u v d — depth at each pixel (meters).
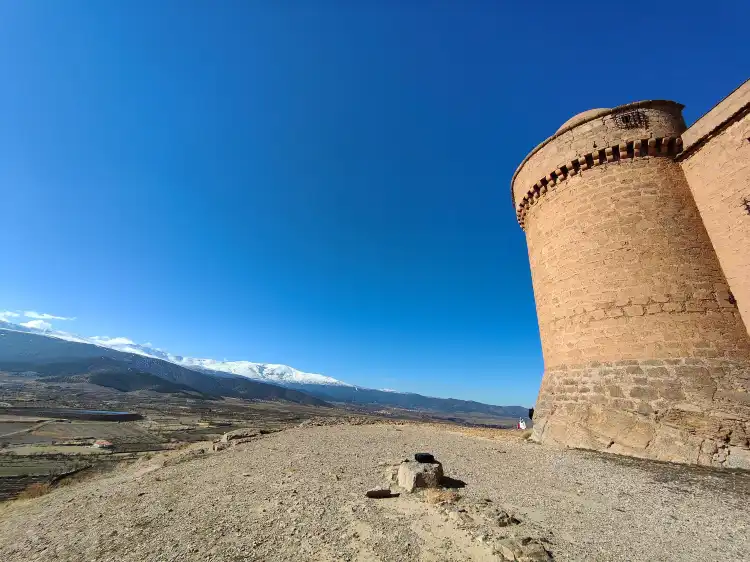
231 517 7.20
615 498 7.58
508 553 5.11
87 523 7.79
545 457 11.83
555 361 15.74
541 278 17.11
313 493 8.41
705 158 13.61
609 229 14.29
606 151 14.88
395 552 5.47
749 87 12.05
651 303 12.97
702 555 5.15
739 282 12.31
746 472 9.46
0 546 7.37
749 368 11.46
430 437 18.06
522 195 18.45
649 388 12.12
